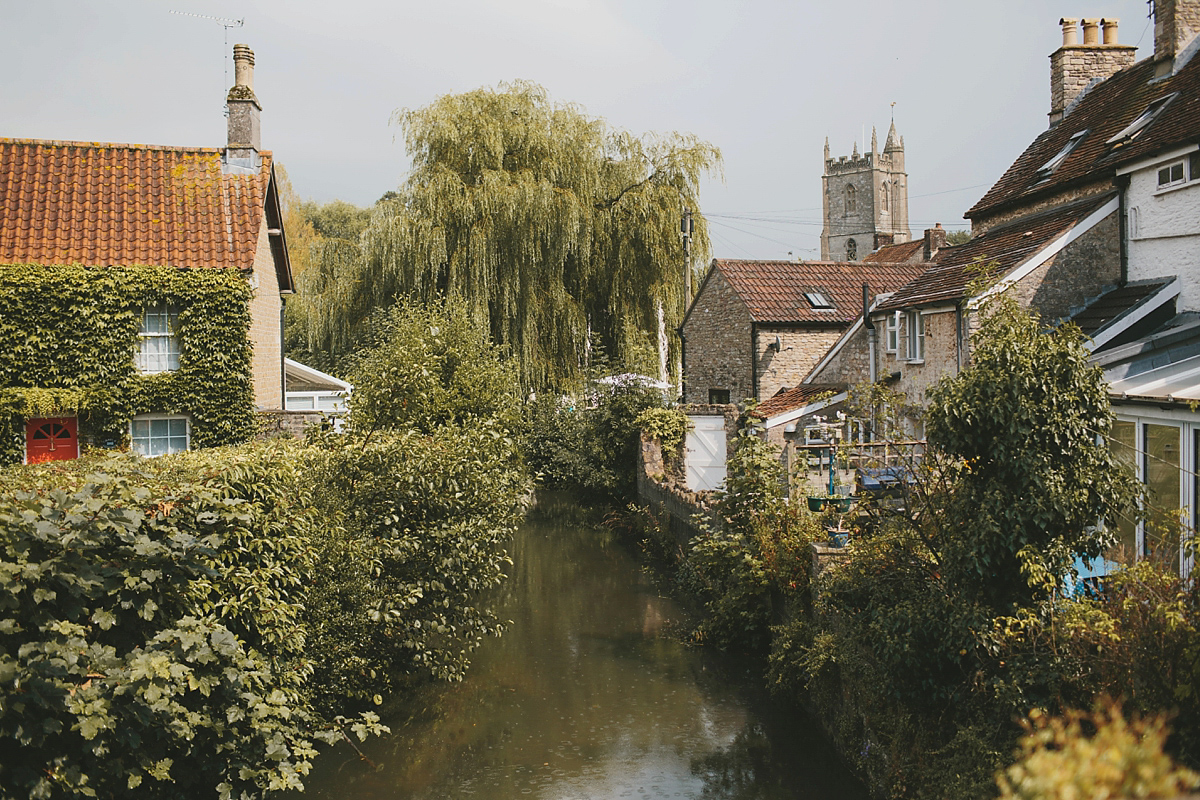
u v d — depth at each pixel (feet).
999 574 21.91
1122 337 38.50
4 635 15.57
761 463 39.58
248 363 54.70
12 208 54.49
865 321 59.41
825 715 29.04
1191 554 18.78
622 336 87.04
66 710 16.03
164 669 16.67
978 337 23.13
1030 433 21.04
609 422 75.56
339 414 43.88
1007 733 19.69
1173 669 16.25
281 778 21.30
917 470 27.17
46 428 51.55
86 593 16.79
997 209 53.26
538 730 30.40
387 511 32.32
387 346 57.16
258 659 21.43
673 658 37.52
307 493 27.63
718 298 83.41
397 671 35.68
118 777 17.62
